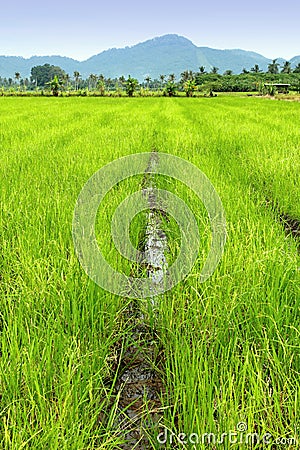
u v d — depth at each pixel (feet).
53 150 39.65
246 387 11.09
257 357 11.40
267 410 10.07
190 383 10.55
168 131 55.93
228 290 13.93
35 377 10.00
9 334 12.17
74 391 10.06
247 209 22.29
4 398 10.22
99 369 11.62
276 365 11.22
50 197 23.36
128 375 12.89
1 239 18.83
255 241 17.76
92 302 13.79
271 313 12.86
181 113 98.27
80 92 256.73
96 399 10.61
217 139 48.67
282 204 26.40
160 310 14.40
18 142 45.42
